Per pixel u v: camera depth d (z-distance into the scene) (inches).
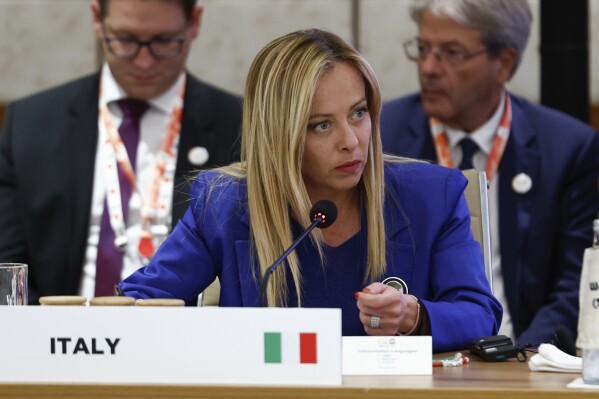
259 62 285.4
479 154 455.8
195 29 477.1
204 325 218.7
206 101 471.5
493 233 444.1
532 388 214.5
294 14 622.8
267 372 217.5
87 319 220.7
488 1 437.7
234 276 291.7
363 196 291.0
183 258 295.7
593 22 633.0
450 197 298.4
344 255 291.0
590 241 447.2
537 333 425.7
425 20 446.3
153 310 219.6
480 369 250.1
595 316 224.4
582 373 230.5
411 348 242.5
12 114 470.6
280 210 283.3
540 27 504.1
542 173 447.5
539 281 441.7
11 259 451.5
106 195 455.8
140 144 463.5
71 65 628.4
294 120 275.4
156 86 462.3
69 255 449.4
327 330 216.7
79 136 462.3
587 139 453.4
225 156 465.1
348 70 278.1
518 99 465.7
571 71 499.2
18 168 458.9
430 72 446.6
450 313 274.4
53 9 626.8
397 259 292.4
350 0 621.9
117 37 456.1
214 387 216.1
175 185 456.8
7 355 221.9
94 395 218.1
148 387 217.0
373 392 214.2
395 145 461.1
